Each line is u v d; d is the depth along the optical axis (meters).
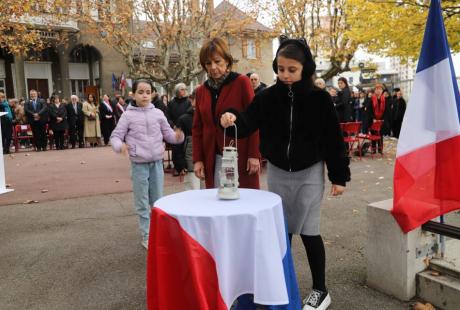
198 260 2.37
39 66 29.11
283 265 2.64
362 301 3.28
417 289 3.27
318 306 3.08
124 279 3.90
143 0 20.94
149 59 29.08
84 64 31.05
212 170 3.66
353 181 8.30
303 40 2.96
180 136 4.79
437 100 3.15
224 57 3.46
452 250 3.54
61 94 29.69
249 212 2.42
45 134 16.27
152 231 2.57
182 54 21.97
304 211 3.10
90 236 5.18
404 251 3.22
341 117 11.46
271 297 2.43
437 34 3.14
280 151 3.06
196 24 21.91
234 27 23.94
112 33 21.08
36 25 22.83
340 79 11.48
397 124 14.98
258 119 3.14
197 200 2.73
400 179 3.22
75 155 14.45
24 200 7.29
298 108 2.98
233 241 2.42
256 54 35.69
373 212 3.42
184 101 8.57
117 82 30.38
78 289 3.72
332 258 4.21
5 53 27.81
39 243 4.96
